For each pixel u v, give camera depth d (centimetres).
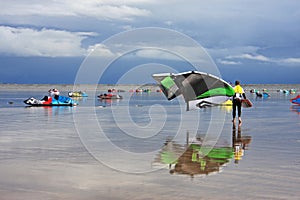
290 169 864
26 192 687
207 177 796
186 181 764
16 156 1016
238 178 786
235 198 651
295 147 1168
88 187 720
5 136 1394
